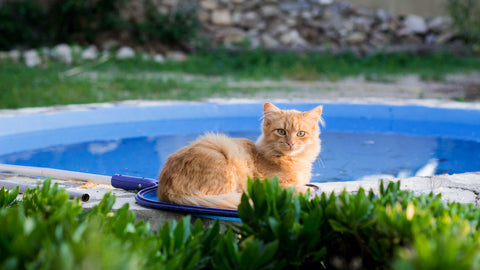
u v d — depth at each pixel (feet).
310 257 6.31
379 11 48.52
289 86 31.89
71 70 35.96
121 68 38.29
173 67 39.55
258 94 28.60
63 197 6.26
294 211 6.32
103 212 6.53
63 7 43.37
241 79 34.91
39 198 6.48
